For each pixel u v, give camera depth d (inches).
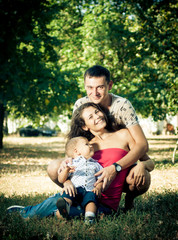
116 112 142.3
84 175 129.5
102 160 137.3
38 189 231.1
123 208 155.3
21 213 133.8
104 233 111.0
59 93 522.6
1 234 112.6
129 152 135.8
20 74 190.5
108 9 557.0
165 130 1497.3
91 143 143.3
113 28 527.2
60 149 748.0
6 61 184.7
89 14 589.0
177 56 377.4
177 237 108.3
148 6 381.7
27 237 108.7
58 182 144.0
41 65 280.2
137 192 143.4
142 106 608.1
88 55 565.6
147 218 129.3
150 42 381.4
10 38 186.5
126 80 565.3
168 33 381.4
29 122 725.3
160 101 607.2
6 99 188.7
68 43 622.8
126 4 406.6
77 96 550.9
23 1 192.2
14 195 190.1
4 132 1462.8
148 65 507.2
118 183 136.2
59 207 121.8
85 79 141.8
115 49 527.5
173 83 386.0
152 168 143.6
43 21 276.7
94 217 122.7
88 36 563.5
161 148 702.5
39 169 373.7
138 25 404.2
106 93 141.4
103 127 138.4
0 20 186.9
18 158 516.4
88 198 124.6
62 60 618.5
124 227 117.1
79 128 146.3
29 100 481.7
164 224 119.9
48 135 1524.4
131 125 140.9
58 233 111.9
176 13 370.9
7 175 316.8
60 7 296.2
